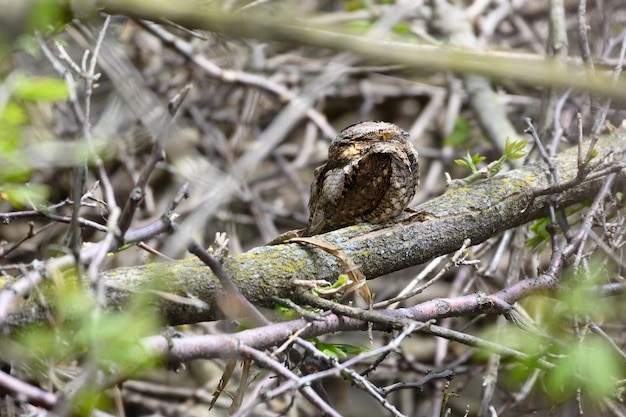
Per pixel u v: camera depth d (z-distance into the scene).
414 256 7.01
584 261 6.85
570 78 4.62
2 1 4.47
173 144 7.92
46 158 7.37
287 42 4.68
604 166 7.39
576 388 6.33
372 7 12.17
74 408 4.42
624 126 8.82
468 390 10.62
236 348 5.26
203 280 5.99
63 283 5.02
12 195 5.88
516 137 10.94
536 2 13.80
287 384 5.01
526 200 7.53
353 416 10.46
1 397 6.15
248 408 4.98
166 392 10.01
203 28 4.76
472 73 4.62
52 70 7.75
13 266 5.91
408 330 5.40
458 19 12.48
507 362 8.87
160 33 11.23
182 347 5.14
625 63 9.77
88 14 5.76
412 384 5.98
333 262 6.56
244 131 12.23
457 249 7.28
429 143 13.91
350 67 11.30
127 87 7.30
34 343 4.93
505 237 8.73
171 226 5.05
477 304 6.49
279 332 5.66
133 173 11.27
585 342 6.50
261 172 13.43
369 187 7.23
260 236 12.68
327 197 7.49
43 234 10.68
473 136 12.59
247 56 12.59
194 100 12.69
